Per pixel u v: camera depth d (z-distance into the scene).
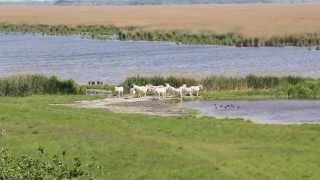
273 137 40.03
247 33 140.62
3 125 39.56
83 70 93.19
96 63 101.75
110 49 124.88
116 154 33.44
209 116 49.69
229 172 31.17
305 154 35.12
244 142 38.53
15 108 46.09
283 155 34.84
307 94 60.06
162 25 168.88
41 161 29.30
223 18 192.00
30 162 28.25
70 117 43.75
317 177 30.81
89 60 106.06
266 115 50.47
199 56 109.81
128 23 180.75
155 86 63.66
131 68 94.75
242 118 48.56
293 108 53.84
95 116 45.75
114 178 29.78
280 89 63.16
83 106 54.38
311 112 51.75
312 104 55.84
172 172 30.83
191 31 150.00
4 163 27.34
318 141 38.81
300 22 164.12
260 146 37.22
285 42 128.50
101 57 110.25
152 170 31.14
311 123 45.97
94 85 70.44
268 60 102.25
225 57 107.75
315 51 115.00
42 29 180.00
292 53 112.56
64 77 85.69
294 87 61.34
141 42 141.88
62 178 27.98
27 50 124.00
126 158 32.94
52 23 190.38
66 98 59.12
